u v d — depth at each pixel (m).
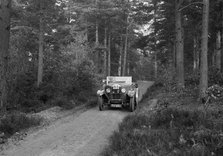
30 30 17.56
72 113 12.92
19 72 16.08
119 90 14.36
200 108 9.62
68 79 18.19
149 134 6.73
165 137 6.46
